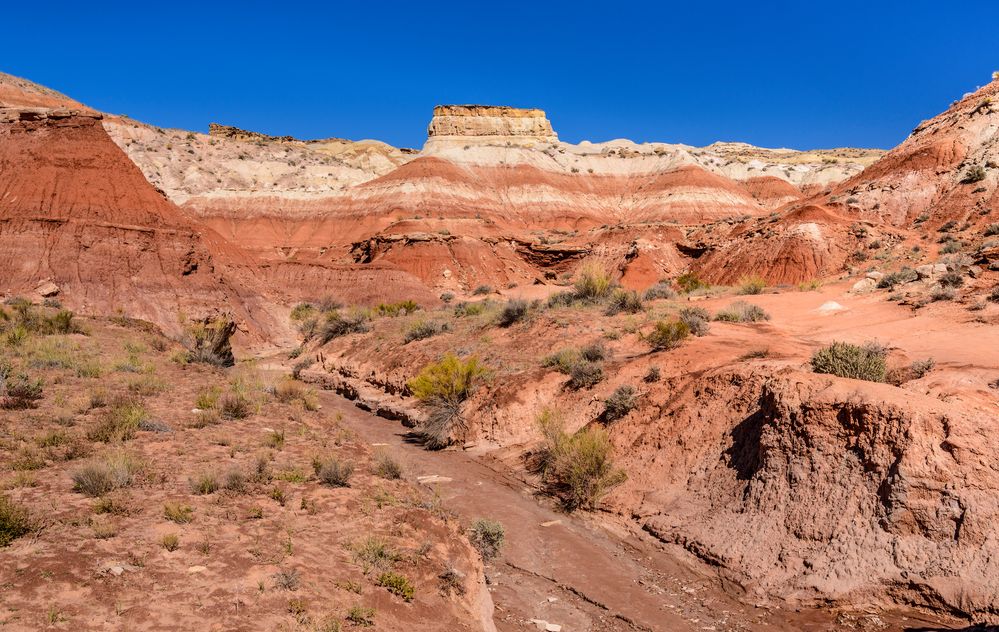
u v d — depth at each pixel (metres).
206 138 172.50
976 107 75.62
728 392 15.29
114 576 6.52
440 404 21.12
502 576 11.33
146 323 31.88
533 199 141.62
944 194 65.62
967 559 9.42
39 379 15.37
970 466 10.17
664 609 10.30
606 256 91.62
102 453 10.83
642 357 19.89
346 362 32.72
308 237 124.56
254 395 18.70
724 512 12.61
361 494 10.75
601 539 13.29
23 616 5.50
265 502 9.59
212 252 57.38
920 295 26.11
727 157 191.75
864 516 10.61
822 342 20.23
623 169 161.00
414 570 8.41
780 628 9.57
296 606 6.54
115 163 50.44
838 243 60.00
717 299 34.84
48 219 44.06
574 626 9.67
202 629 5.86
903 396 11.60
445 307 48.34
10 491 8.61
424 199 129.25
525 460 17.75
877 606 9.60
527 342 25.11
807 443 12.02
